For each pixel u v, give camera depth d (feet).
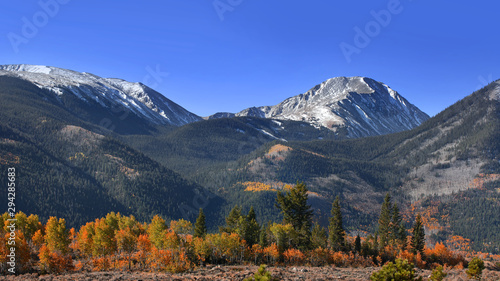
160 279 185.78
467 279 189.06
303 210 364.38
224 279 186.70
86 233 309.22
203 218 388.57
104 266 268.82
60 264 243.40
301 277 193.88
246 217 395.14
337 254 369.50
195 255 300.61
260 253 348.38
